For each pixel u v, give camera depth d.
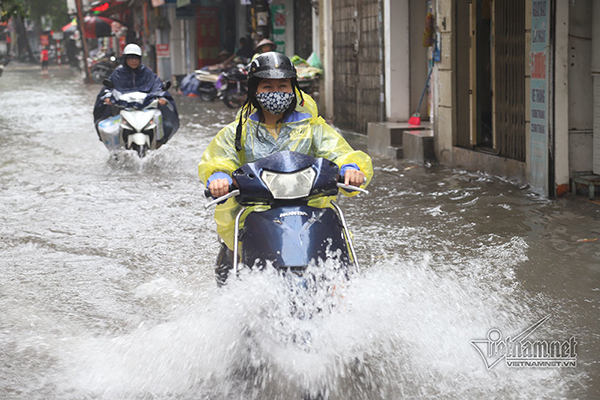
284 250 3.32
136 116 10.08
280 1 18.78
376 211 7.21
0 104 22.50
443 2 9.38
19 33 72.25
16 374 3.78
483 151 8.94
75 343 4.17
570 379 3.59
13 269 5.61
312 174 3.48
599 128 7.36
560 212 6.89
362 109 12.93
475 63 9.16
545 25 7.30
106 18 35.78
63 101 23.77
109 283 5.25
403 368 3.74
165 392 3.55
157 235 6.53
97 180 9.21
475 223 6.60
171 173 9.69
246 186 3.44
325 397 3.36
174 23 28.17
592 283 4.94
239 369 3.70
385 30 11.76
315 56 15.53
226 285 3.86
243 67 19.48
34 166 10.43
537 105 7.54
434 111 9.88
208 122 16.22
